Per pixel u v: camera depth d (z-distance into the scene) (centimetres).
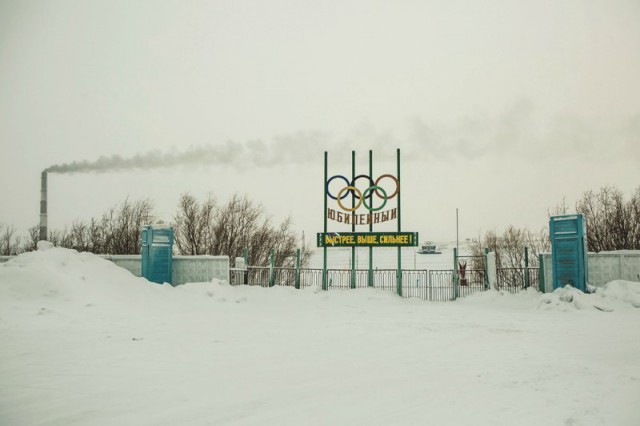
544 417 615
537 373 859
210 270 2528
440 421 614
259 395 748
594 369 889
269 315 1736
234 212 4400
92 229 4269
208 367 928
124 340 1179
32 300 1631
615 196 3522
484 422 603
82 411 677
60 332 1254
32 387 786
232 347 1127
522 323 1538
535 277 2378
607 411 635
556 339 1240
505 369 899
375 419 631
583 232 2103
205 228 4309
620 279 2194
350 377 859
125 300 1836
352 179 2603
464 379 830
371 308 2000
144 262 2483
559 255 2144
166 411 675
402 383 812
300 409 678
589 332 1347
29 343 1116
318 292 2434
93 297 1761
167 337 1235
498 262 4072
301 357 1028
